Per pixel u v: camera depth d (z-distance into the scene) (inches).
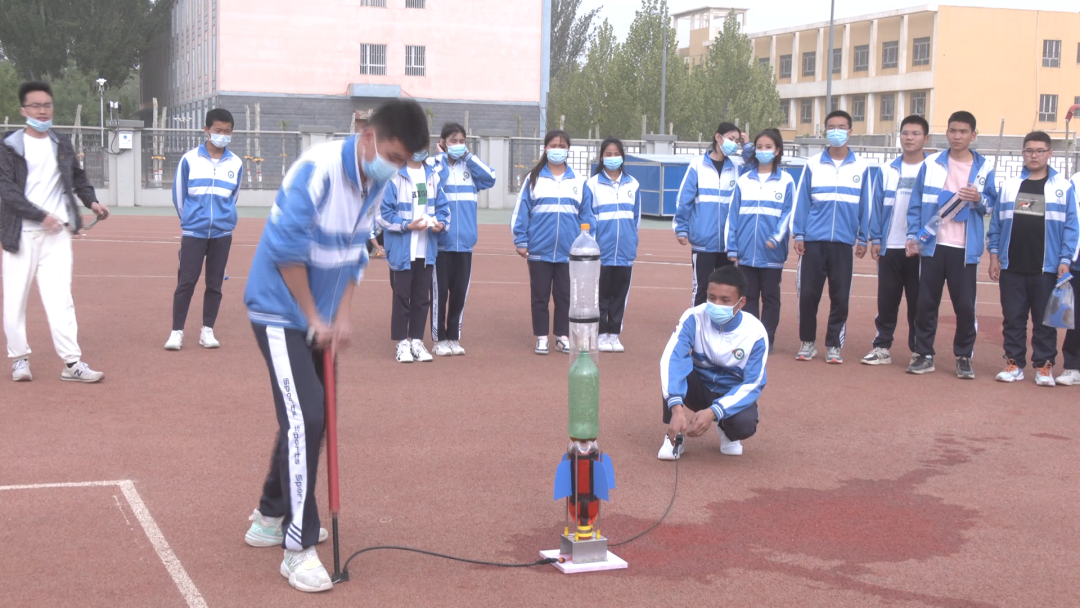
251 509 202.5
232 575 170.6
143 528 190.5
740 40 1878.7
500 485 221.8
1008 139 2327.8
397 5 1904.5
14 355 302.0
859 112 2539.4
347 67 1891.0
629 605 162.6
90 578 167.3
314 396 166.9
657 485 226.1
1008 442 268.2
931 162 351.6
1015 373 348.5
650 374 346.9
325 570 167.2
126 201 1174.3
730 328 241.9
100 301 474.6
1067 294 331.0
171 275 579.8
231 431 257.4
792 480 232.1
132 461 230.7
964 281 346.9
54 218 293.9
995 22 2324.1
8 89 1961.1
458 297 368.8
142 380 313.0
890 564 182.4
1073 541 195.9
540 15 1980.8
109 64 2276.1
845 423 285.9
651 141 1293.1
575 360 175.2
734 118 1827.0
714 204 386.0
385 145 161.5
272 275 165.6
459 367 349.1
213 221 358.3
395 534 191.8
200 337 372.2
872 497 220.8
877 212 368.2
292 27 1854.1
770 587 171.0
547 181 372.5
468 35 1947.6
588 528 177.8
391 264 352.5
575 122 1914.4
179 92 2326.5
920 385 339.6
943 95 2329.0
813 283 373.7
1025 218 340.8
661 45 1788.9
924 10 2321.6
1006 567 182.1
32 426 256.8
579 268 172.4
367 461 236.5
